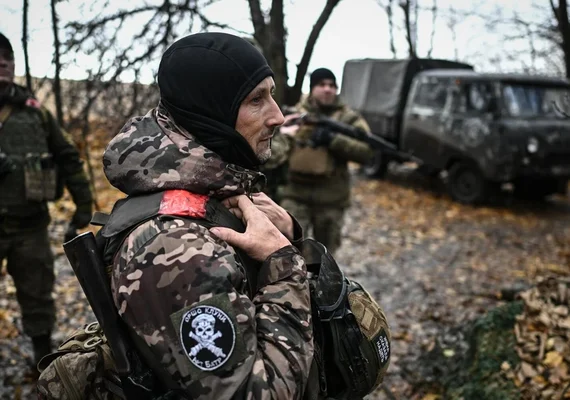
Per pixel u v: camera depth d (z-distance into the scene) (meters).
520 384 2.64
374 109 10.54
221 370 1.00
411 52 5.49
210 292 1.01
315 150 4.16
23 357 3.36
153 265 1.03
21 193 2.93
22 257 3.02
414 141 9.70
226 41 1.16
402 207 8.62
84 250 1.10
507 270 5.73
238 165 1.20
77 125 3.37
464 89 8.98
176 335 1.01
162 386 1.10
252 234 1.15
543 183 9.41
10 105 2.91
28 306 3.09
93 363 1.20
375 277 5.34
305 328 1.11
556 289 3.10
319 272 1.28
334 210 4.31
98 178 7.14
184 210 1.09
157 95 2.83
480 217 8.24
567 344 2.72
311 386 1.18
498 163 8.48
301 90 2.78
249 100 1.17
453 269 5.70
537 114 8.72
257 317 1.10
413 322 4.24
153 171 1.12
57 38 2.56
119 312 1.06
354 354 1.25
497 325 3.03
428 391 3.19
